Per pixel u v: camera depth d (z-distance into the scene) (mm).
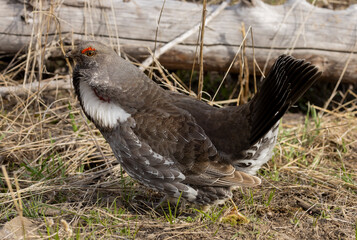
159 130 5402
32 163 6762
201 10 8375
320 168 6824
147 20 8359
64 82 8555
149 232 5176
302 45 8328
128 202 5973
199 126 5469
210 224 5348
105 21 8375
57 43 8359
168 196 5844
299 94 4859
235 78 9469
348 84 8906
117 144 5551
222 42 8391
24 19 8352
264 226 5320
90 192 6125
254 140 5168
